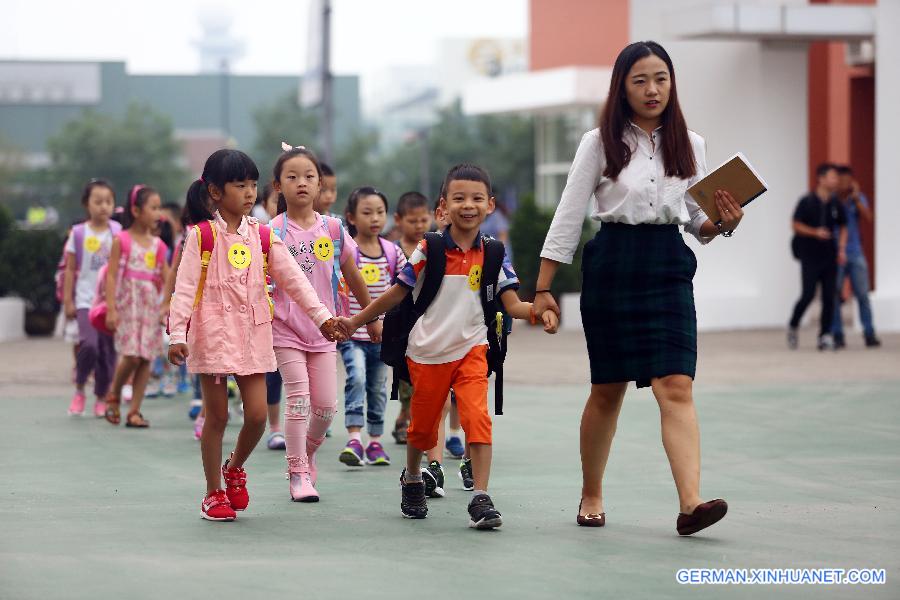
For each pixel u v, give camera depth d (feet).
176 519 26.71
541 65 138.92
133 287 42.19
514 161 237.04
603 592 20.49
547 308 25.30
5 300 80.94
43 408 47.37
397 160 282.56
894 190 75.77
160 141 331.36
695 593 20.47
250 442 26.89
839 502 28.37
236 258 26.43
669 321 24.59
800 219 65.00
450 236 26.17
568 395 49.70
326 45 109.60
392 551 23.50
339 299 31.09
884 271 75.92
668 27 76.64
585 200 25.05
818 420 41.73
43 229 84.74
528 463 34.40
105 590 20.52
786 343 69.36
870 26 76.07
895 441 37.52
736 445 36.81
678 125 24.73
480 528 25.45
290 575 21.56
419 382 26.27
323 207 36.81
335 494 29.99
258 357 26.45
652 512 27.35
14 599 19.98
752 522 26.13
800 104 79.66
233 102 457.68
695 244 80.74
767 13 74.74
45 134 424.87
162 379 52.44
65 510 27.76
